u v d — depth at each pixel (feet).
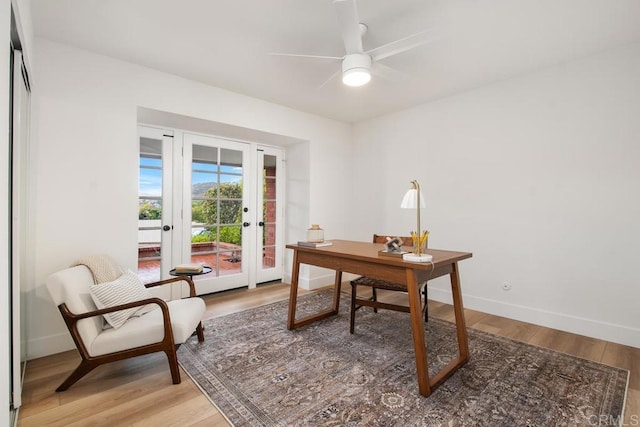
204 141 12.35
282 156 14.97
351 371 6.73
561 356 7.41
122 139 8.79
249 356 7.38
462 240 11.30
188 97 10.09
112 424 5.08
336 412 5.40
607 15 6.70
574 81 8.80
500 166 10.32
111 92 8.63
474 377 6.48
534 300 9.63
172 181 11.57
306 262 8.79
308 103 12.41
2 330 3.35
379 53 7.07
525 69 9.37
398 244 7.13
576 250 8.86
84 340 5.99
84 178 8.17
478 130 10.83
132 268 8.90
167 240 11.44
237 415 5.31
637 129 7.89
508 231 10.17
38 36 7.54
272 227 14.70
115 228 8.63
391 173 13.70
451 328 9.16
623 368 6.84
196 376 6.51
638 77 7.86
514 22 6.96
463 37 7.57
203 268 9.25
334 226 14.70
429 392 5.82
